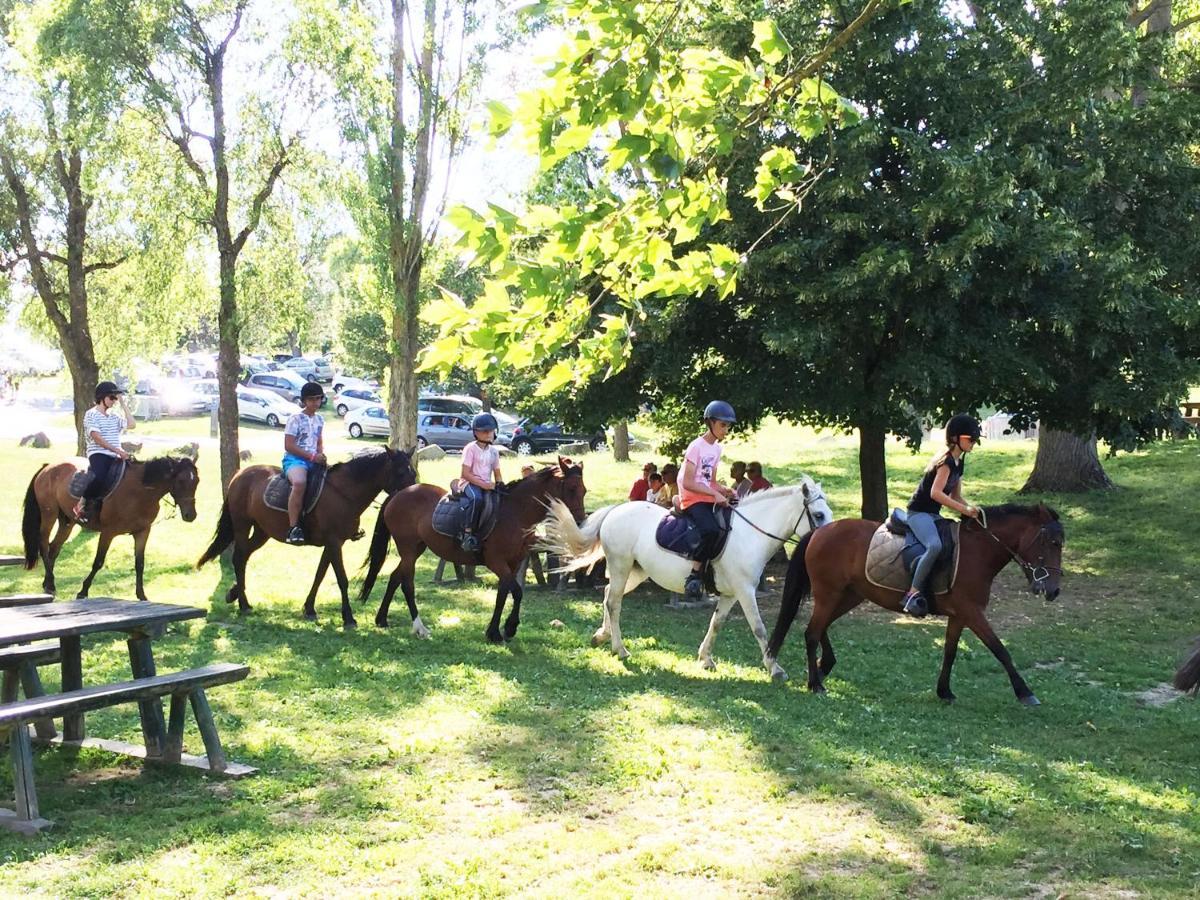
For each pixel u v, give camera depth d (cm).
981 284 1400
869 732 871
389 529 1306
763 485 1504
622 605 1523
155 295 2475
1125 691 1077
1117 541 1872
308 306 2370
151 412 5625
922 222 1342
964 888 564
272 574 1689
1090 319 1402
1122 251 1342
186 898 540
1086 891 568
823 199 1387
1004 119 1435
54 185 2880
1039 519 959
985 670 1147
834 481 2716
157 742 770
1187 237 1509
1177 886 573
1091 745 859
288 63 2088
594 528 1191
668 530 1099
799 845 625
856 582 1019
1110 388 1417
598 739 827
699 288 500
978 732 886
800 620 1431
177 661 1080
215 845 608
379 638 1236
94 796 693
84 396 2950
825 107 528
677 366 1480
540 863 593
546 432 4238
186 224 2262
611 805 687
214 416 4628
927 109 1468
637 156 434
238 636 1226
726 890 562
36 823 629
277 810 673
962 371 1420
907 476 2744
